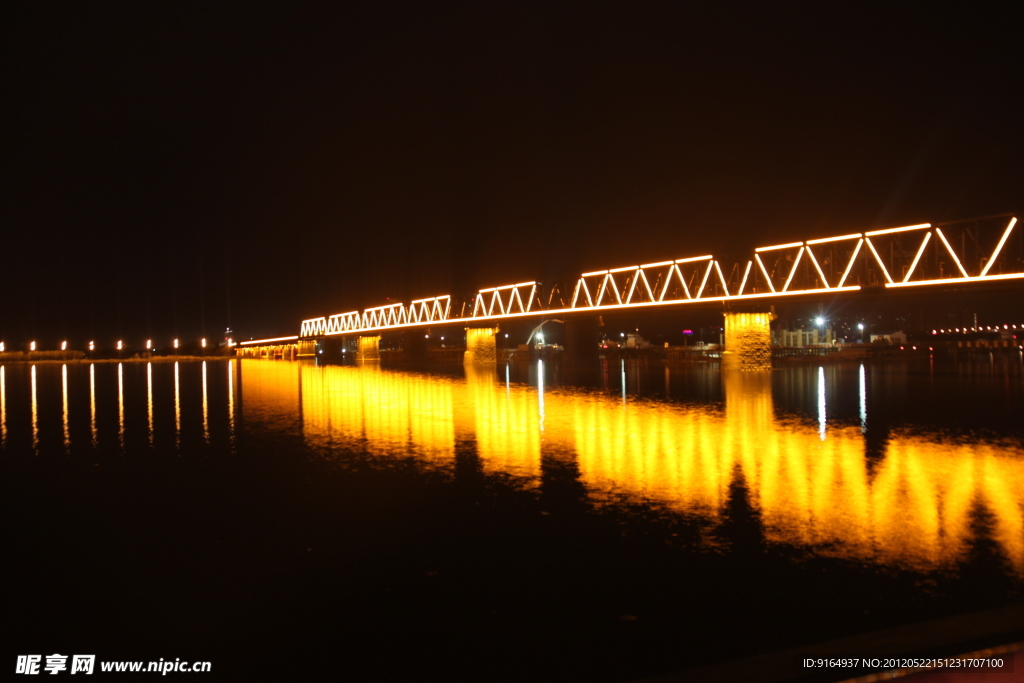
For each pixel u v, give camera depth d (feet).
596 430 108.06
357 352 582.76
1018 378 222.28
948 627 25.12
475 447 92.58
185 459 87.51
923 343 618.44
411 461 82.89
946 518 53.62
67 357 616.80
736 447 89.56
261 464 82.74
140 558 48.03
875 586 39.50
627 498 61.98
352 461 83.56
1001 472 71.72
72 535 53.88
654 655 32.09
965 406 137.49
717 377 243.60
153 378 292.81
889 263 204.33
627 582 41.32
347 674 31.32
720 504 59.16
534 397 171.83
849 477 69.72
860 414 125.08
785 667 22.86
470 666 31.68
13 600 40.78
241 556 48.01
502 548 48.34
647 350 544.62
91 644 34.88
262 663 32.58
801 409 135.03
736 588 39.83
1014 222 171.32
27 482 74.38
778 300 236.02
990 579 40.24
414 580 42.60
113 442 102.99
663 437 99.30
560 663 31.63
